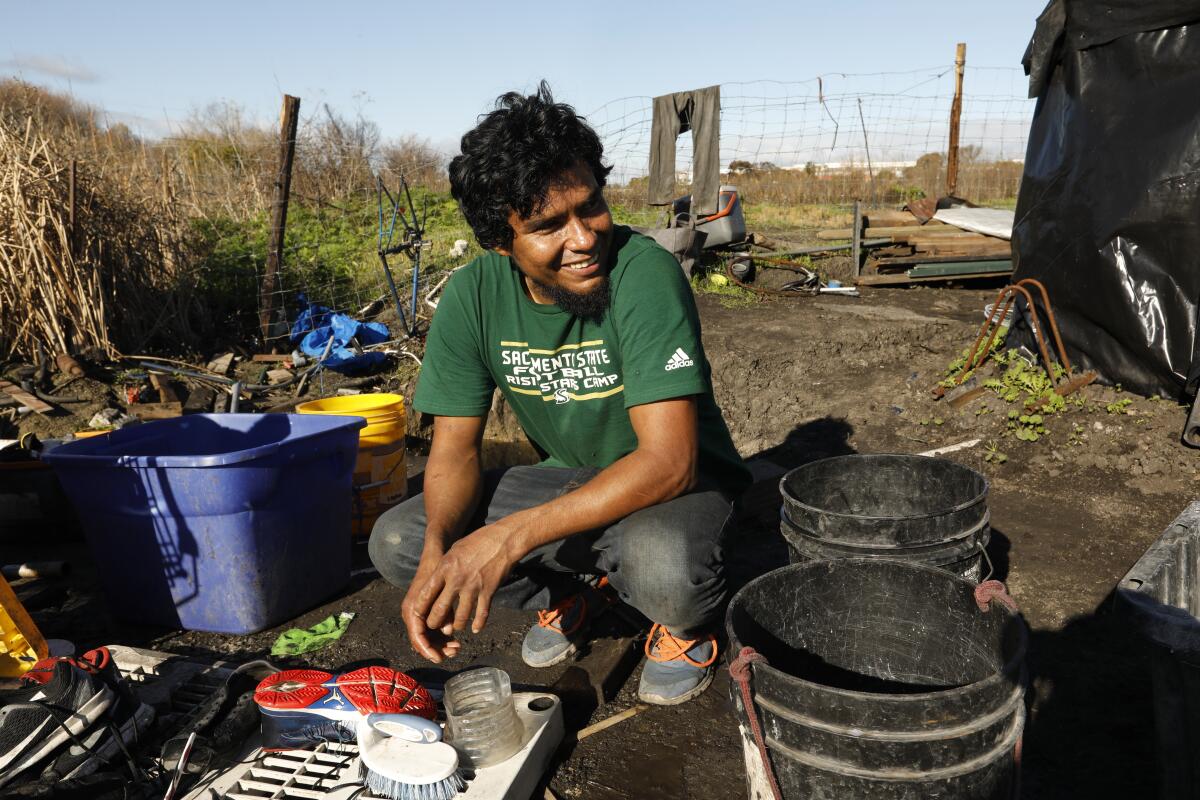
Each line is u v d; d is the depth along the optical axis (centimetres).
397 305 704
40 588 348
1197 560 203
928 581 194
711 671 258
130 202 667
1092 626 277
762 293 859
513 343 228
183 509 288
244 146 1266
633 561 217
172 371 601
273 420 339
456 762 196
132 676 260
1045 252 474
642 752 228
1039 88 489
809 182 1540
